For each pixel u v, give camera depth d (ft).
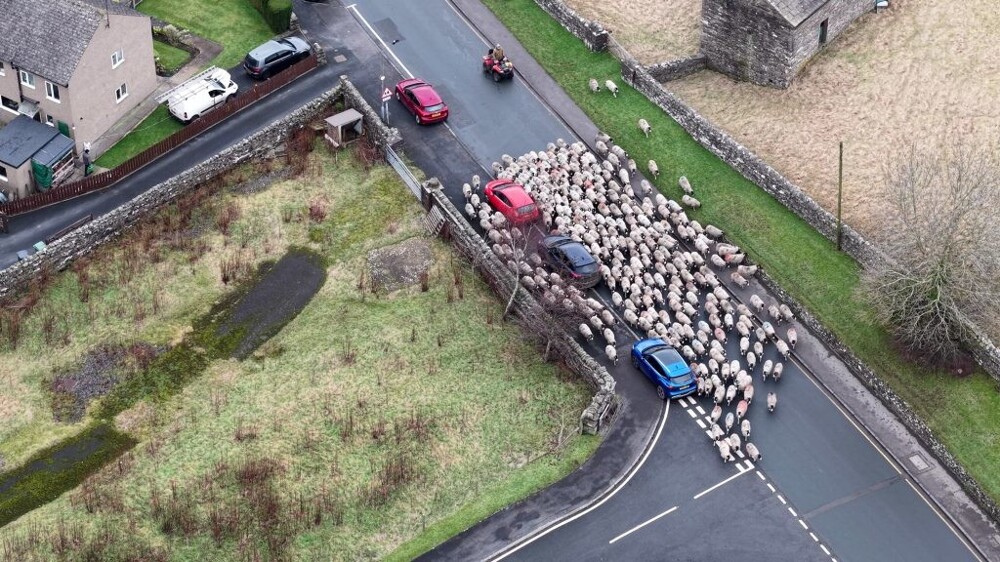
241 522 244.42
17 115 321.11
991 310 273.75
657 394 272.51
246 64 344.49
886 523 250.57
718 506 252.21
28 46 311.27
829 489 255.91
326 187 319.27
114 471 255.09
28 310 285.84
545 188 309.63
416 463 256.73
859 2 353.72
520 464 258.16
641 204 314.96
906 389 273.13
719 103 340.18
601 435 263.90
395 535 245.04
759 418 268.41
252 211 311.68
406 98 334.65
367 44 357.61
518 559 242.17
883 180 312.71
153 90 339.98
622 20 364.79
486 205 308.40
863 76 341.62
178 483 251.39
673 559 242.99
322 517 246.68
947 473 259.60
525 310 284.61
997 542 248.32
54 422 265.34
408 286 295.48
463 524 246.88
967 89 336.29
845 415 269.85
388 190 318.45
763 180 314.14
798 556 244.42
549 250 294.46
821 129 329.11
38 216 305.73
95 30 310.86
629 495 253.44
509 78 347.36
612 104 339.77
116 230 303.27
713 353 275.18
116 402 269.64
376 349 280.92
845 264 297.12
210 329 285.43
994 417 267.18
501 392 272.10
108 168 320.70
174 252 301.22
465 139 330.54
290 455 257.55
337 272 298.97
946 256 266.57
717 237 304.09
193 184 315.37
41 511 247.91
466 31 362.94
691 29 360.89
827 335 282.77
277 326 287.07
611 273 292.61
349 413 266.36
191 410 268.00
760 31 333.83
